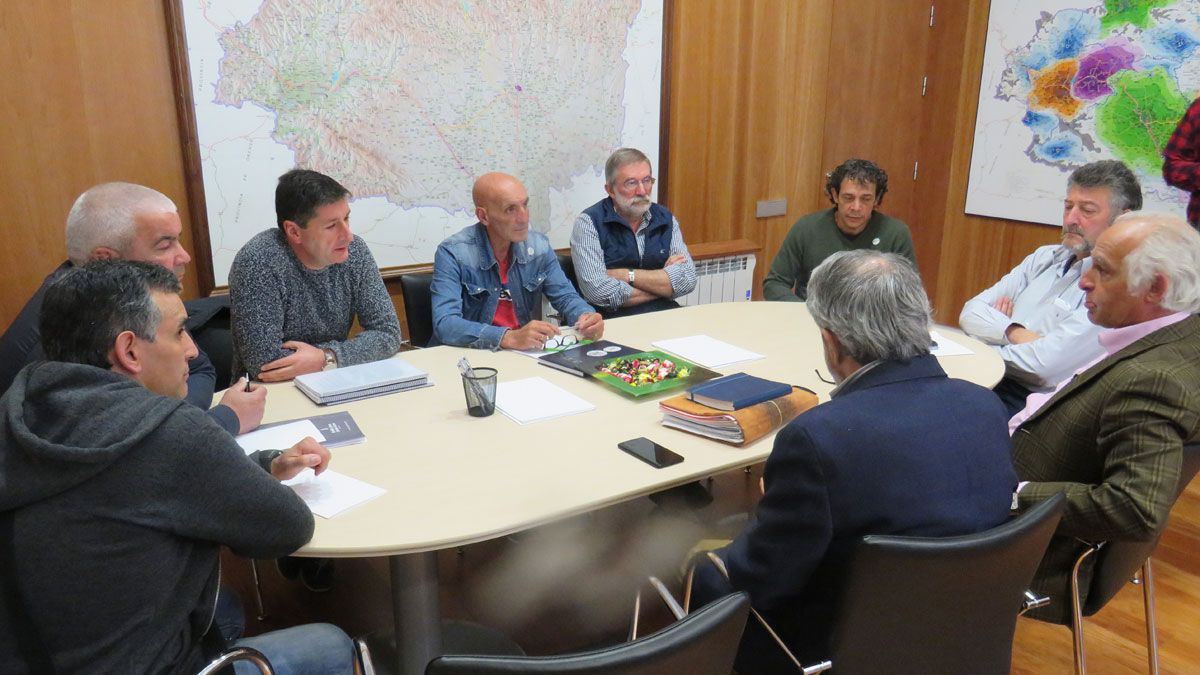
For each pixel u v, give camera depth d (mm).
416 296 2680
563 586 2367
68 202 2582
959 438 1225
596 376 2035
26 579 1023
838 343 1308
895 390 1247
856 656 1213
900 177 4695
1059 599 1609
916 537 1127
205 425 1115
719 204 4094
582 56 3477
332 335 2357
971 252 4828
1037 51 4281
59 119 2521
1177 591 2393
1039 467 1656
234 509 1128
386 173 3135
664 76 3721
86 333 1112
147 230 1861
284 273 2199
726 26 3846
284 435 1684
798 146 4277
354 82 2977
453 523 1368
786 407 1771
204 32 2670
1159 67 3826
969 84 4648
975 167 4699
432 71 3131
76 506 1025
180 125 2717
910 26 4438
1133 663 2086
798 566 1210
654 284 3111
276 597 2320
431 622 1663
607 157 3678
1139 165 3982
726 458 1627
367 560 2516
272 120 2855
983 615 1239
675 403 1793
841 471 1161
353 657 1354
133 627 1072
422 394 1979
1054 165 4316
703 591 1486
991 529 1156
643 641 948
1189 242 1521
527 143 3449
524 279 2781
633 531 2664
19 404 1042
